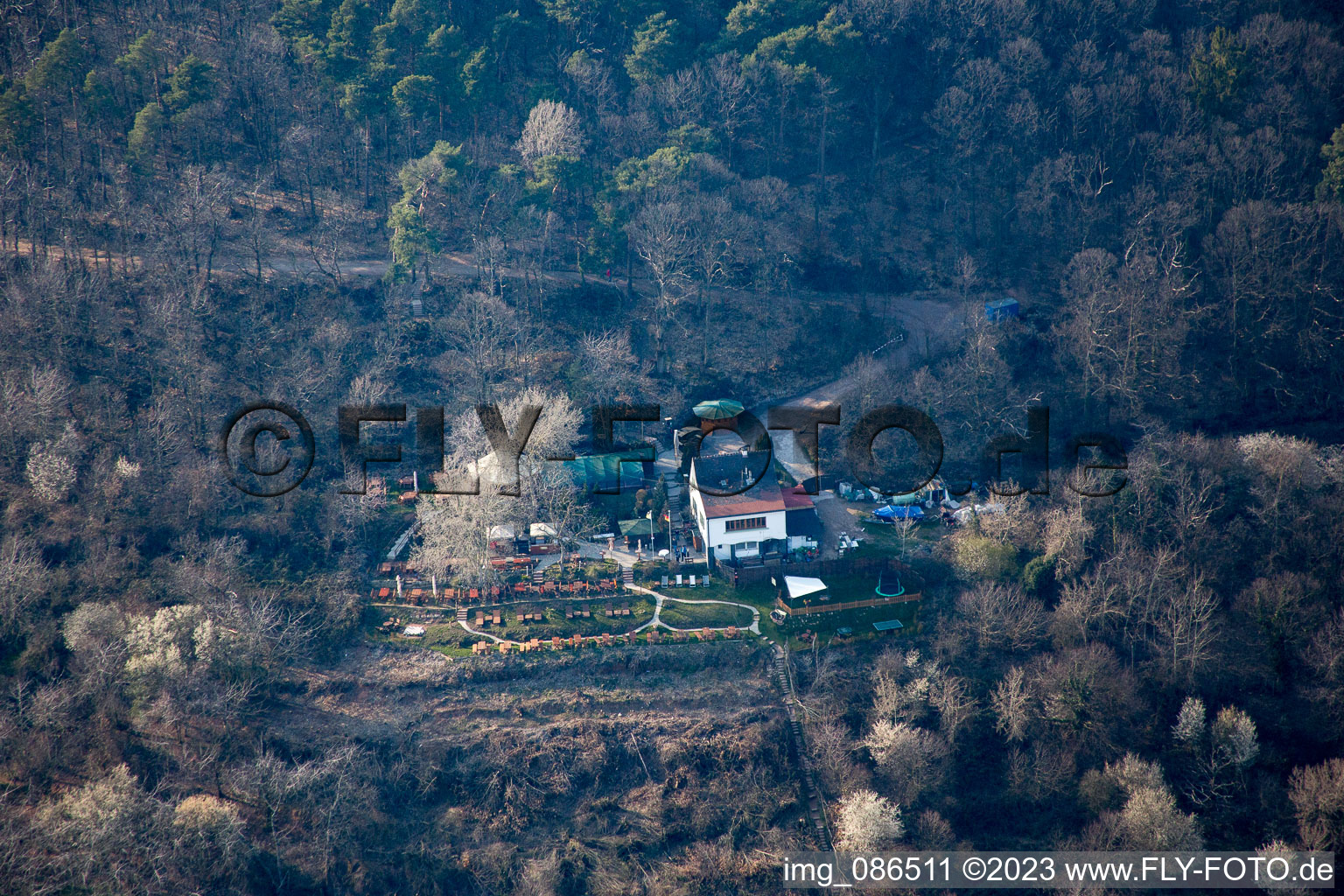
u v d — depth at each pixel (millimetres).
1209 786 104000
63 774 100438
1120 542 119688
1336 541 116625
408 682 110938
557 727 108125
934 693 109812
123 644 107062
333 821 98625
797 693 111500
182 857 92312
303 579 120250
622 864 100250
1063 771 104750
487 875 99062
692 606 118875
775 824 103500
